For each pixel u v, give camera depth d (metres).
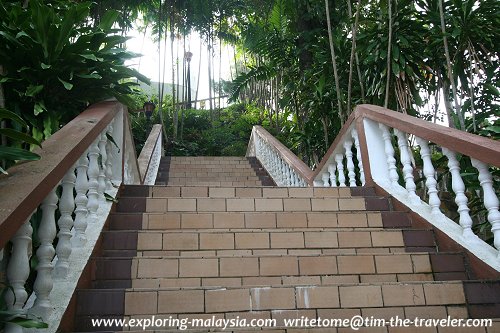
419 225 2.74
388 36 4.22
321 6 6.81
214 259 2.14
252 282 2.12
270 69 7.47
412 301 1.88
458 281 1.95
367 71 4.57
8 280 1.40
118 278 2.04
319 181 4.52
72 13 2.57
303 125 6.14
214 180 7.45
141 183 4.63
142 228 2.59
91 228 2.29
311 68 6.02
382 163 3.40
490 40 3.85
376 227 2.80
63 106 2.93
